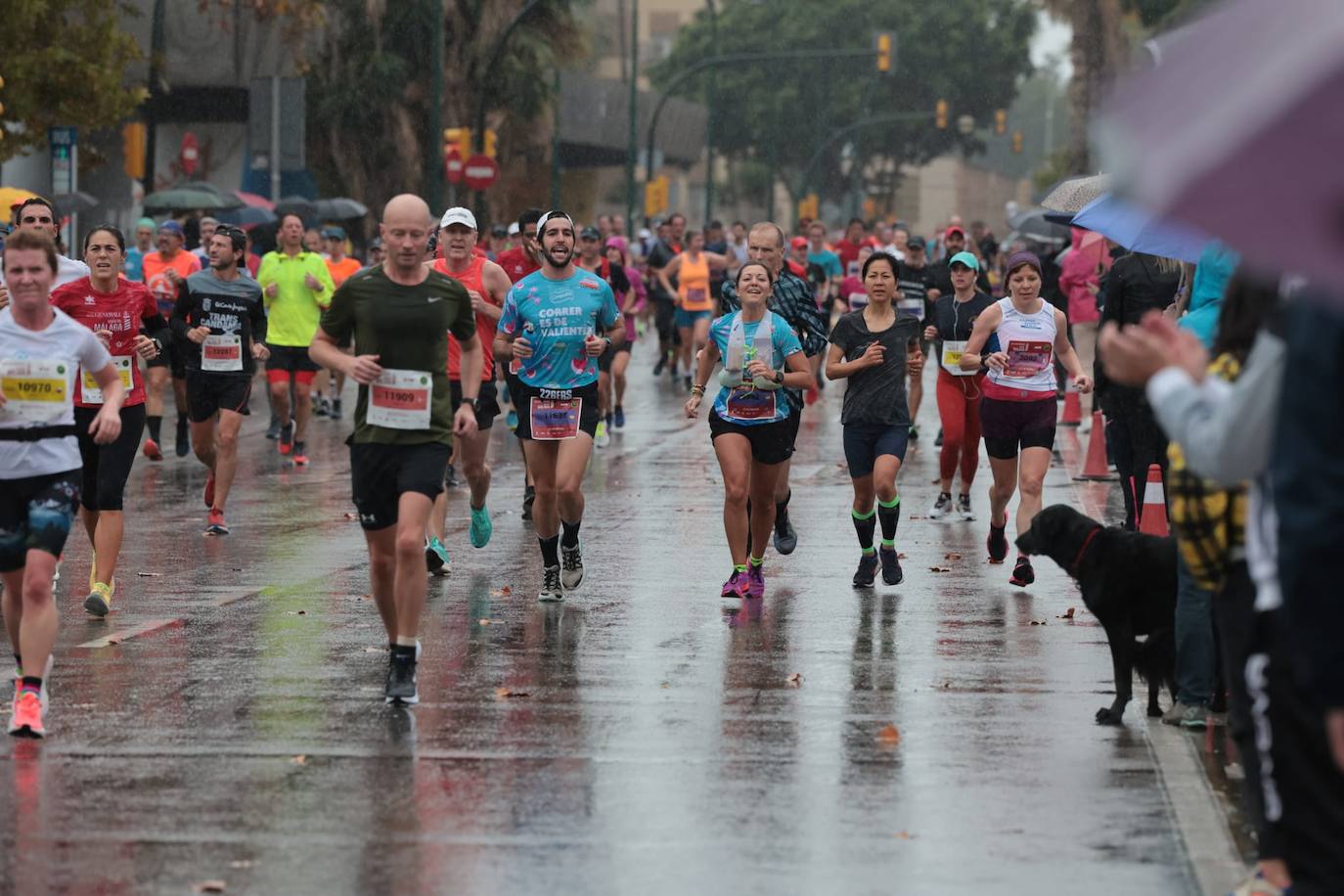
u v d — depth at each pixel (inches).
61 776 831.7
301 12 4591.5
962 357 1437.0
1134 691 1018.1
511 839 733.9
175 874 688.4
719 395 1332.4
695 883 676.1
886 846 724.7
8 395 907.4
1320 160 277.9
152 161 3969.0
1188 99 284.0
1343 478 374.6
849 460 1384.1
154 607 1288.1
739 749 884.0
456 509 1851.6
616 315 1309.1
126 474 1254.3
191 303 1664.6
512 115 5536.4
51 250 920.9
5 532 917.8
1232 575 593.9
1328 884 500.7
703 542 1617.9
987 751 880.3
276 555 1544.0
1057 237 3673.7
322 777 830.5
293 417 2461.9
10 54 3122.5
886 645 1155.3
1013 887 671.1
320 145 5093.5
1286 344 390.9
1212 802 779.4
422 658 1108.5
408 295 966.4
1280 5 286.7
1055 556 942.4
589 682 1040.8
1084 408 3043.8
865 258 1387.8
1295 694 503.5
